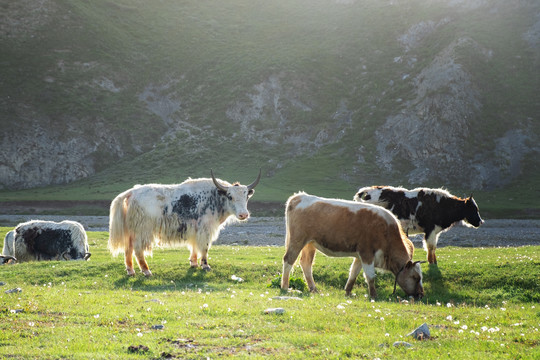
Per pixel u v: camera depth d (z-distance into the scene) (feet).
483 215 229.25
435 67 370.12
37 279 49.44
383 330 26.50
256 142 361.10
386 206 60.08
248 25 502.38
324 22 483.51
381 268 41.81
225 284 46.50
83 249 66.44
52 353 21.09
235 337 24.49
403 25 443.73
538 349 23.27
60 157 340.39
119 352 21.58
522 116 334.24
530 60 370.94
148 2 526.57
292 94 399.44
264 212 237.04
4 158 329.31
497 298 45.37
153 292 39.83
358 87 398.21
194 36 483.10
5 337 23.34
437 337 25.40
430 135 323.98
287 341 23.94
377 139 341.21
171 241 51.42
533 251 69.82
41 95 375.86
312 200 42.86
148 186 50.80
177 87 424.46
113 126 370.94
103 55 429.79
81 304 31.96
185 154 346.74
